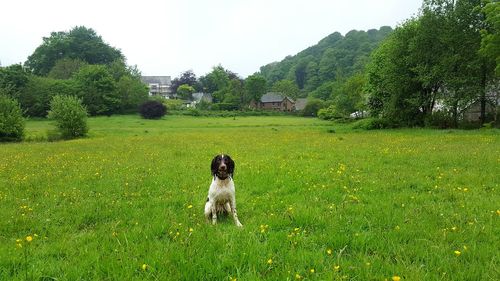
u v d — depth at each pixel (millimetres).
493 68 41531
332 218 7672
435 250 5816
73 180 13281
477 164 14508
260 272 5297
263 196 10266
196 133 48750
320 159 17875
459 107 45250
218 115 112625
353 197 9570
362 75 89312
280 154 20188
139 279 5000
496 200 8977
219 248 6160
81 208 9148
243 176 13188
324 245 6266
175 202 9875
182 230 7125
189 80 187125
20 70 99312
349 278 4980
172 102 132250
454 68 44031
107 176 14055
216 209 8312
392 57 47625
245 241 6352
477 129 40344
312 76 194250
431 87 46219
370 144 25047
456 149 19828
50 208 9289
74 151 25516
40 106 96188
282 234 6770
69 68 132750
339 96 93500
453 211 8094
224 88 153000
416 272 4957
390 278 4867
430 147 21328
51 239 7016
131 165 16969
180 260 5551
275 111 123750
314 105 118000
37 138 46812
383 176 12578
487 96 44438
